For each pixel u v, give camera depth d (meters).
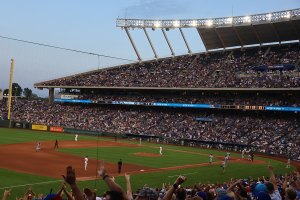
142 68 106.00
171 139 85.31
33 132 89.81
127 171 39.94
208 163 51.06
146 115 98.38
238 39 91.31
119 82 102.19
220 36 92.25
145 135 89.19
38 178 32.31
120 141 81.31
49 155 48.75
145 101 98.38
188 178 37.06
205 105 88.25
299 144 69.75
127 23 103.69
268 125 80.06
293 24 79.94
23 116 105.75
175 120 92.62
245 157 64.12
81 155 51.00
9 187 27.88
